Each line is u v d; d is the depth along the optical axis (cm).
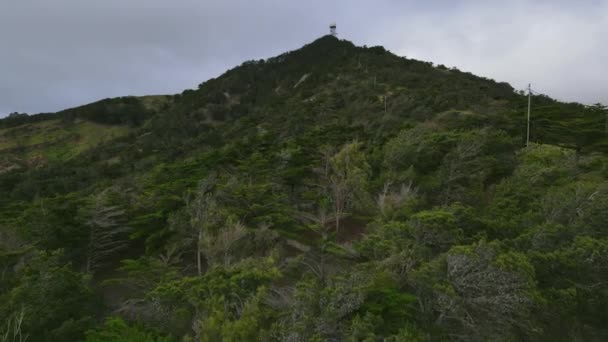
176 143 6194
